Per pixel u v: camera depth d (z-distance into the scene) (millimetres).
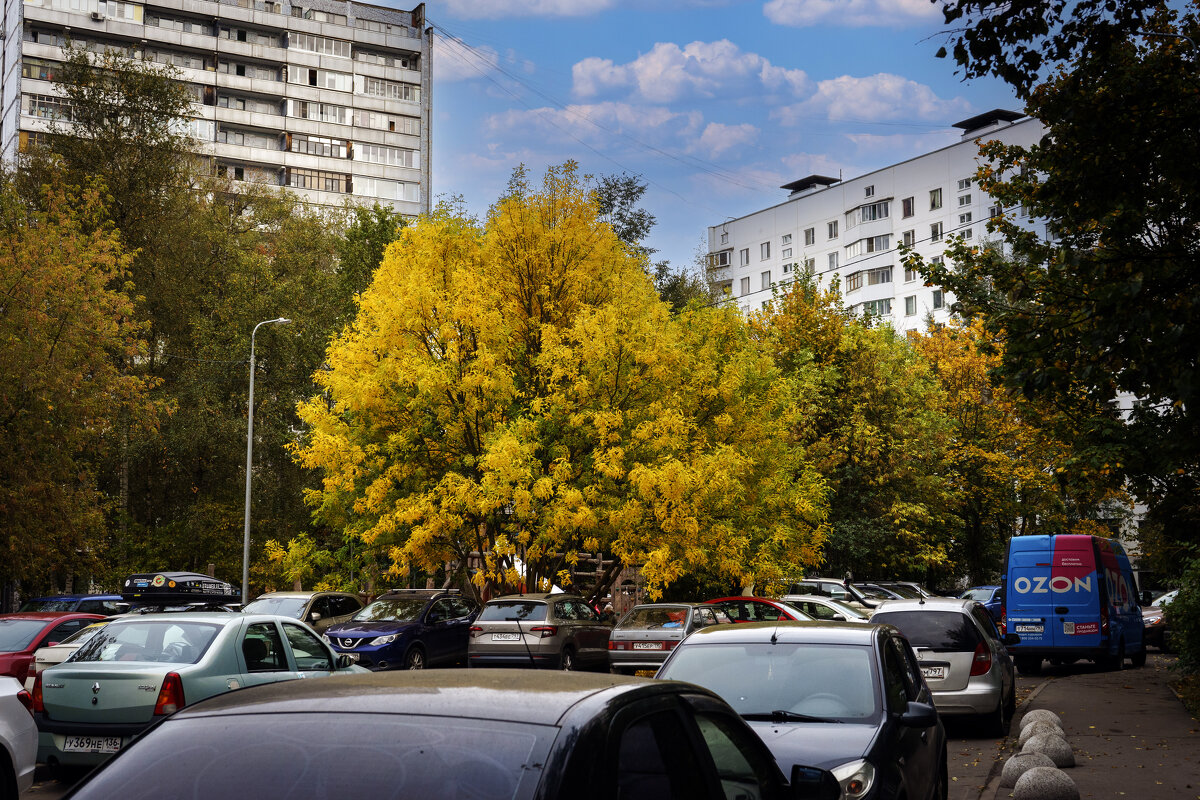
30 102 71062
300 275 44312
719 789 3475
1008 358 9492
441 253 25453
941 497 40938
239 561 39219
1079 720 14516
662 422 22250
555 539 22656
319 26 82688
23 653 15625
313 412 25172
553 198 25953
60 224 32688
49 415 28859
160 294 40938
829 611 22156
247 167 79750
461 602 23141
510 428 22531
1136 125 8672
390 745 2633
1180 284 8133
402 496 24266
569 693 3018
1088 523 42688
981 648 13211
